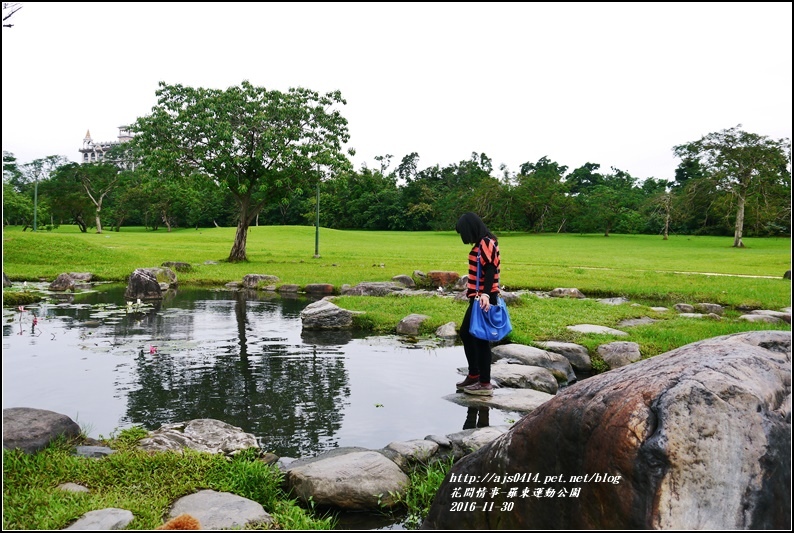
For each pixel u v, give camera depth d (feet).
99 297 45.32
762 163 149.69
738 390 8.48
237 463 13.53
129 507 11.06
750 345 9.84
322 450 15.69
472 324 20.08
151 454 13.83
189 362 24.80
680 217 187.11
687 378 8.75
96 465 12.94
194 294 49.21
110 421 17.44
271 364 24.64
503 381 22.16
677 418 8.30
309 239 151.94
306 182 78.59
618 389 9.13
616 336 28.40
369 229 267.80
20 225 217.56
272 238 151.43
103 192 214.48
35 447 13.67
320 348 27.86
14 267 61.62
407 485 13.11
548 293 49.88
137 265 68.39
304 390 21.01
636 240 178.40
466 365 24.80
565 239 183.73
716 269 78.23
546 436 9.50
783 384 9.00
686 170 264.31
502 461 10.10
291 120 76.43
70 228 244.22
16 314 36.50
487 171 281.13
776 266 83.41
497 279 20.44
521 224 233.76
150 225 260.62
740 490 8.00
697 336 28.48
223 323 34.65
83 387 20.90
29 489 11.62
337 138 78.79
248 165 76.02
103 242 121.08
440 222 248.93
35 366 23.71
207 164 73.82
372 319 33.73
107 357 25.38
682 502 8.00
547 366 24.39
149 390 20.68
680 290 48.98
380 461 13.53
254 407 19.06
